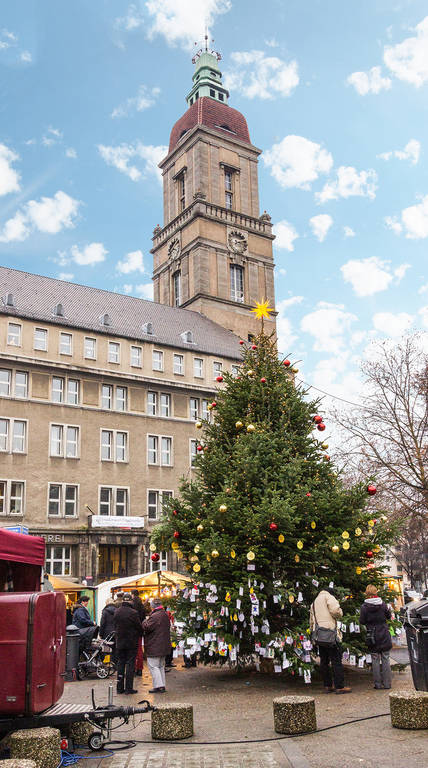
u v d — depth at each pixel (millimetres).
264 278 66000
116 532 41906
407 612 11141
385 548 15289
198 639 14523
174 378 48500
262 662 15875
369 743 8461
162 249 68125
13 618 8281
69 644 16797
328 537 14094
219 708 11555
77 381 43812
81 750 8836
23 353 41625
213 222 63500
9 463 39781
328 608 12531
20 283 47594
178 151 69500
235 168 68000
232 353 53281
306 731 9234
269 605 14836
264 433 15547
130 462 44719
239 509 14266
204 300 60531
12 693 8117
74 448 42781
